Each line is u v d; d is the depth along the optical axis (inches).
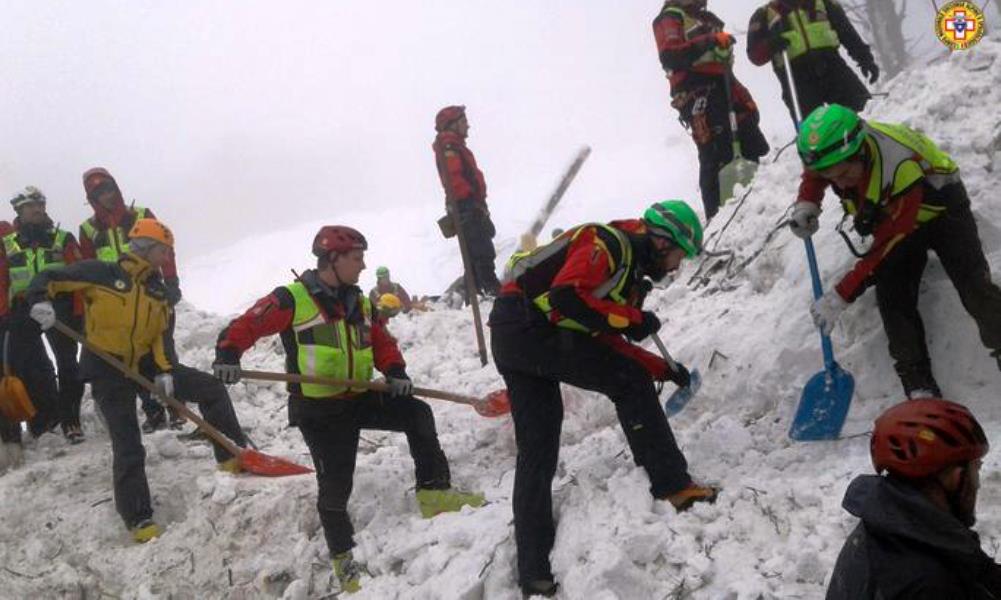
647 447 161.0
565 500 173.3
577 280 153.0
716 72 293.4
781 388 184.9
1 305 276.1
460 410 253.4
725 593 141.3
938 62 251.0
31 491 243.6
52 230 284.2
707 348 201.5
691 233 157.8
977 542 83.8
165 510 232.1
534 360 163.0
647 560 150.9
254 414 286.7
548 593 157.5
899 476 86.0
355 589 185.9
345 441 191.2
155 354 228.4
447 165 350.3
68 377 277.0
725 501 156.5
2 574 226.2
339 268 188.4
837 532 142.3
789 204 233.0
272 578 198.2
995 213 181.2
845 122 154.1
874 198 158.7
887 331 164.6
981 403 163.8
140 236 224.5
